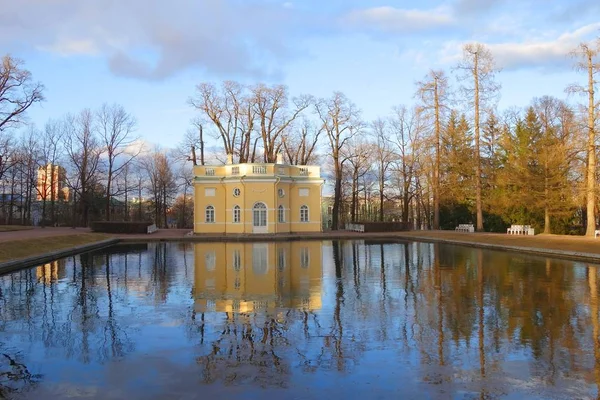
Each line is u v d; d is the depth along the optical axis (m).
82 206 56.19
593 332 9.30
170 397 6.39
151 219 78.31
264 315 10.91
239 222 43.56
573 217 38.34
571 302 12.05
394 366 7.50
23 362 7.84
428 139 43.28
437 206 44.78
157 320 10.54
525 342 8.70
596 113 28.38
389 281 15.82
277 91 51.16
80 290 14.55
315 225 46.25
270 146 52.22
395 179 59.44
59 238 30.14
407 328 9.70
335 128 52.91
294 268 19.53
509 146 41.78
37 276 17.80
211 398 6.35
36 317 10.95
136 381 6.97
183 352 8.27
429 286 14.74
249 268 19.59
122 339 9.10
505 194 39.41
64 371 7.41
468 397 6.32
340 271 18.50
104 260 23.48
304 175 46.59
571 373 7.14
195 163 56.06
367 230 48.44
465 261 21.73
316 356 8.01
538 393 6.43
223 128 52.03
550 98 44.44
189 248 31.00
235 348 8.46
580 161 30.17
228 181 43.91
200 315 10.97
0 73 36.75
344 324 10.05
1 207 67.00
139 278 16.98
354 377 7.05
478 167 40.66
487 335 9.16
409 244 34.12
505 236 31.94
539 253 24.48
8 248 22.48
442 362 7.67
